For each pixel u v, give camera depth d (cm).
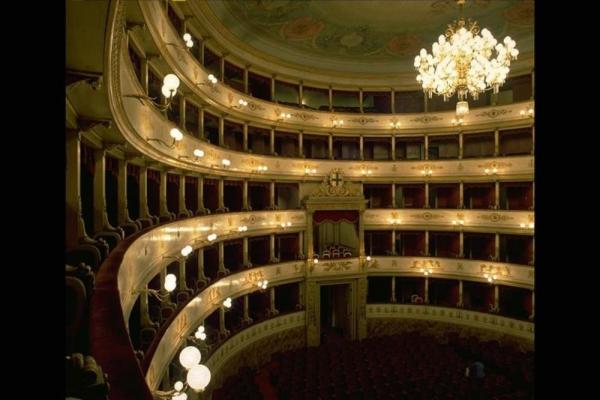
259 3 1636
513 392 1493
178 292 1305
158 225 984
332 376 1609
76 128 652
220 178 1772
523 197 2180
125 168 977
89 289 453
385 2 1694
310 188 2312
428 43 2092
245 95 1920
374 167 2372
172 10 1388
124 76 679
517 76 2181
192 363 409
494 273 2123
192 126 1828
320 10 1741
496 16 1827
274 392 1638
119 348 331
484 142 2378
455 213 2270
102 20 370
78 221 655
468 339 2109
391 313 2347
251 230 1942
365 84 2386
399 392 1485
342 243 2550
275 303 2325
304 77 2261
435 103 2491
